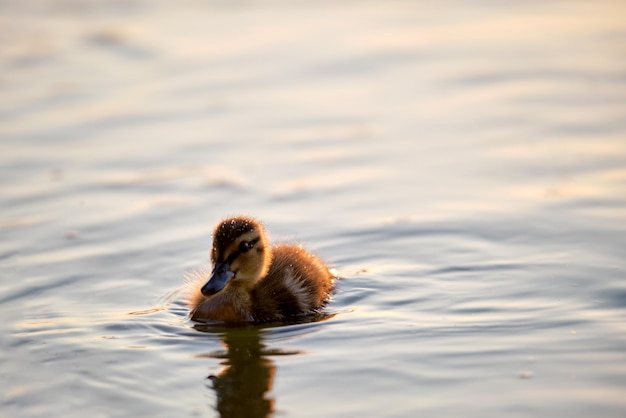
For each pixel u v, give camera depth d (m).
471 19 24.41
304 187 15.92
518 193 15.27
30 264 13.20
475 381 9.73
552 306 11.45
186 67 21.53
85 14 25.28
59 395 9.80
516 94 19.61
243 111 19.30
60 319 11.61
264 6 25.95
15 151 17.47
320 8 25.62
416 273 12.70
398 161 16.86
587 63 21.03
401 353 10.41
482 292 11.99
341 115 18.98
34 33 23.77
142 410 9.48
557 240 13.45
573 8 25.08
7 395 9.81
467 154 17.00
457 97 19.64
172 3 26.31
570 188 15.31
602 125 17.81
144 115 19.17
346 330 11.15
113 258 13.44
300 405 9.43
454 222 14.29
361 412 9.24
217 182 16.20
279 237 14.07
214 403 9.57
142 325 11.51
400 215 14.69
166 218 14.84
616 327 10.80
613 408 9.14
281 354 10.60
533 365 10.00
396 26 23.95
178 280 12.84
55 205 15.30
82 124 18.73
